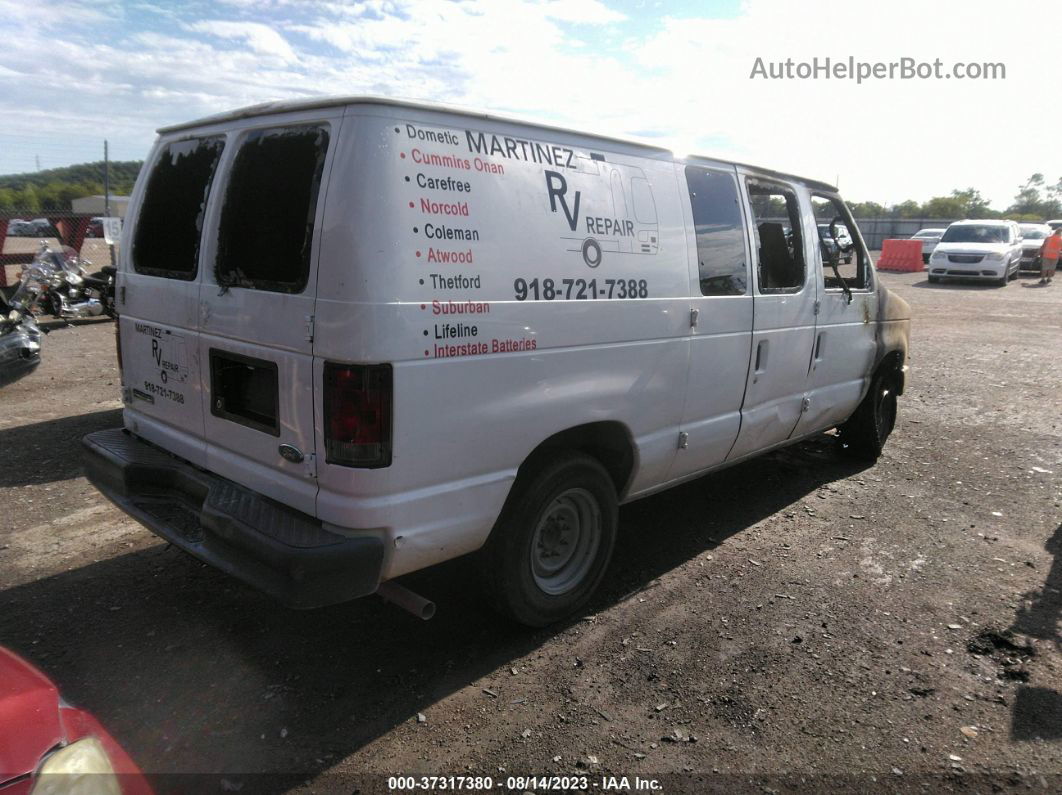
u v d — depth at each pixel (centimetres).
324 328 274
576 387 342
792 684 327
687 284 396
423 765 274
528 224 313
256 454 318
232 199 323
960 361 1091
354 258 265
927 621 381
